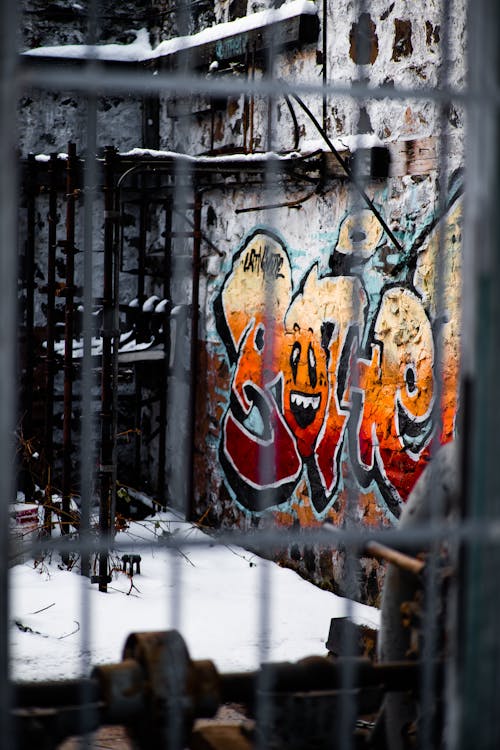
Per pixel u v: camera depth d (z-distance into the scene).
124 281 16.05
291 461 12.35
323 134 10.05
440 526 2.78
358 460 10.91
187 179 13.94
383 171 10.35
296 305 12.26
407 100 10.06
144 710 2.97
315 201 11.82
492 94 2.54
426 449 9.77
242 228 13.59
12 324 2.29
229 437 13.91
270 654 9.09
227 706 7.54
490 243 2.52
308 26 11.77
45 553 11.84
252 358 13.33
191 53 14.08
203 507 14.59
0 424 2.29
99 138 15.80
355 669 3.26
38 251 15.35
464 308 2.59
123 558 11.50
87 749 2.94
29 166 14.12
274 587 11.51
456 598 2.62
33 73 2.31
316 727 3.15
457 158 9.28
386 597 4.15
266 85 2.53
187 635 9.55
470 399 2.55
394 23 10.30
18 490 13.86
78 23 15.59
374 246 10.62
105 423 10.90
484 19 2.56
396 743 3.62
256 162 11.48
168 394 15.30
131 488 14.65
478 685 2.54
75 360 13.91
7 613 2.33
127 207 15.91
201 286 14.64
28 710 2.95
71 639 9.25
